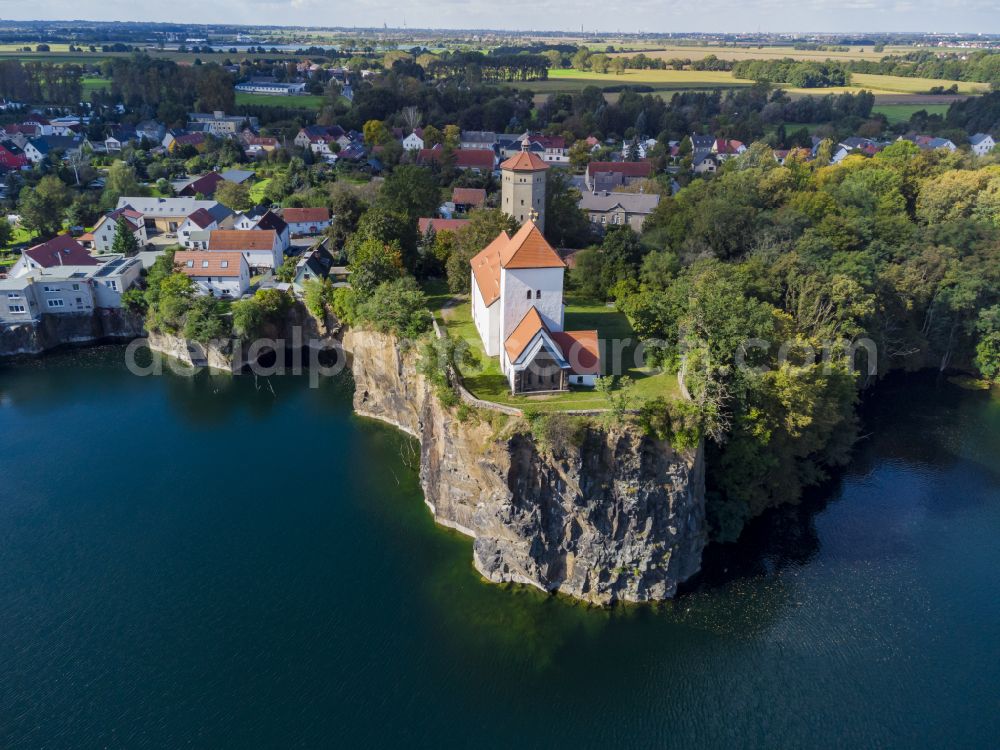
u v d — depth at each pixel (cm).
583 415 6656
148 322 11931
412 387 9162
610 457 6575
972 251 12169
